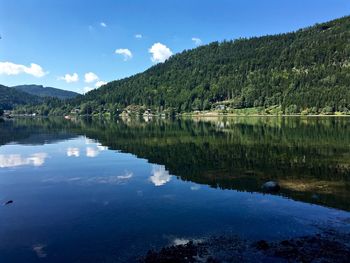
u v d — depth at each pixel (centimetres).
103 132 8362
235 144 5325
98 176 3148
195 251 1493
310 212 2006
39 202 2317
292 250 1474
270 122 11881
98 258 1472
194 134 7294
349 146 4859
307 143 5262
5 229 1816
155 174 3194
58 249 1566
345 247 1502
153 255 1473
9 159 4191
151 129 9269
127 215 2008
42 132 8606
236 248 1516
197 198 2347
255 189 2584
